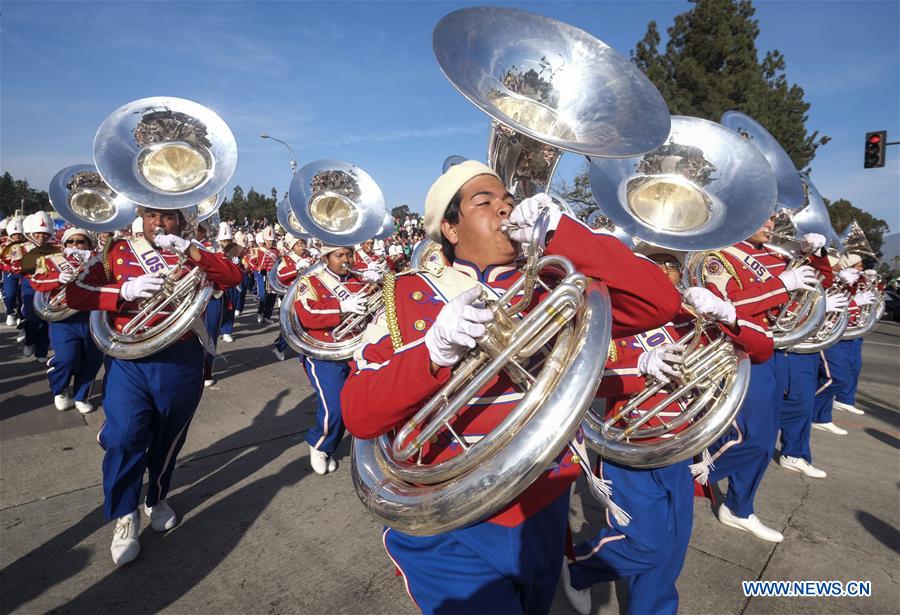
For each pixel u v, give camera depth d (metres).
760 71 24.88
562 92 1.85
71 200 6.57
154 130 3.52
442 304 1.50
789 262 3.51
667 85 25.12
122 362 2.93
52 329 5.07
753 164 2.29
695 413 2.34
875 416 6.35
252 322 11.67
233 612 2.55
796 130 25.11
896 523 3.62
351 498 3.69
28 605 2.54
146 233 3.25
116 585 2.71
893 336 14.73
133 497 2.91
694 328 2.41
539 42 1.87
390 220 9.17
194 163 3.58
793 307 3.70
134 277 3.08
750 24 25.03
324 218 5.59
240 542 3.13
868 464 4.71
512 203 1.62
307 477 3.99
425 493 1.23
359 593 2.72
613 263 1.37
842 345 5.57
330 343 4.08
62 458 4.15
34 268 4.83
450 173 1.63
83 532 3.15
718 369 2.31
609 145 1.63
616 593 2.86
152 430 3.07
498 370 1.21
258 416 5.33
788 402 4.32
